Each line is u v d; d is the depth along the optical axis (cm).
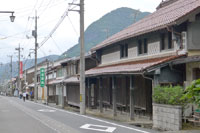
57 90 4438
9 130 1382
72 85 3406
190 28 1554
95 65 3234
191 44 1547
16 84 10250
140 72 1536
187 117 1396
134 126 1455
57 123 1612
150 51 1925
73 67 3666
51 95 4838
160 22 1778
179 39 1586
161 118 1352
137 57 2100
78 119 1814
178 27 1575
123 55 2389
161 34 1806
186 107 1412
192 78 1524
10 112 2477
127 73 1670
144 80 1812
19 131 1338
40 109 2836
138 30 2027
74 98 3288
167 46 1750
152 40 1906
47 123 1634
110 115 2128
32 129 1396
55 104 4231
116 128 1370
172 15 1764
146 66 1540
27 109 2842
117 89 2295
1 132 1319
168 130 1286
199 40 1556
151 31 1748
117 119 1836
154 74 1558
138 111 1919
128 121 1712
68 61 3750
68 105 3628
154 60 1728
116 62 2495
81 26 2266
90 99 2720
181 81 1603
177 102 1266
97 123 1585
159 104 1370
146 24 2120
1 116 2114
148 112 1764
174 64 1516
